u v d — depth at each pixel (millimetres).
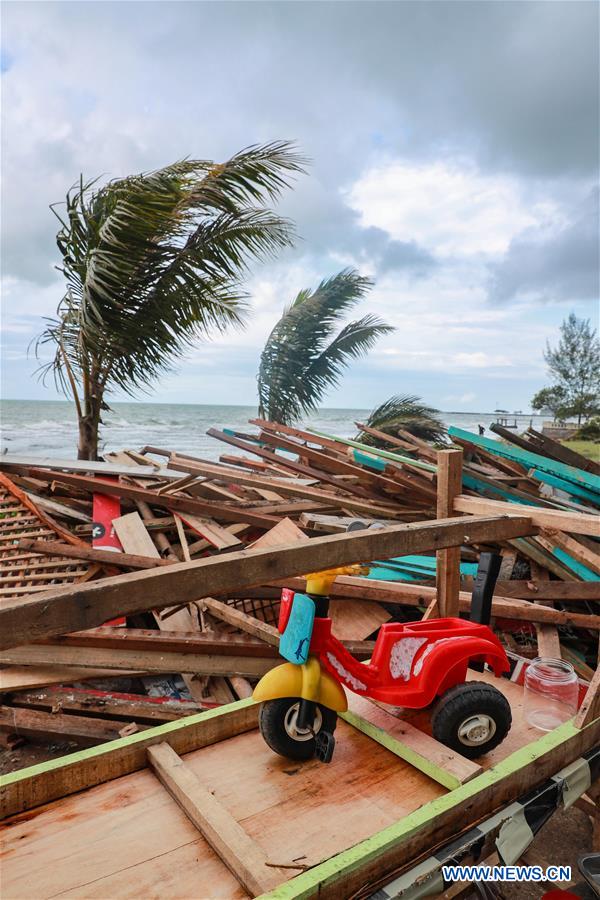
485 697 2113
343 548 1909
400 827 1549
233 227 9164
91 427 10039
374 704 2385
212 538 5703
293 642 2037
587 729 2111
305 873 1380
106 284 8492
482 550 5824
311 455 8312
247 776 2006
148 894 1536
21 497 5828
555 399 55344
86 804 1839
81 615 1418
